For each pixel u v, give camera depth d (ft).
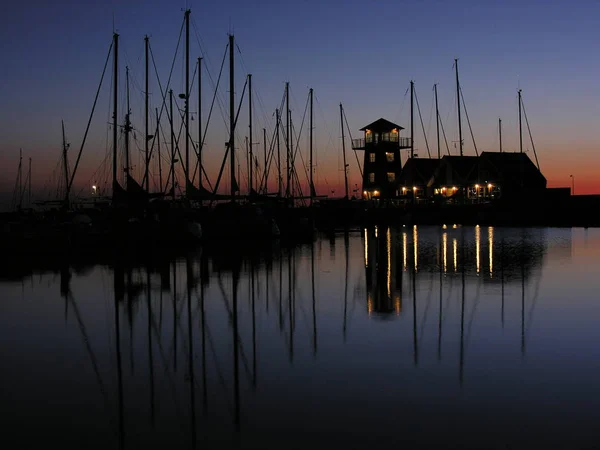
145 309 59.88
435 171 304.50
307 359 40.22
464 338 45.52
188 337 47.57
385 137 296.51
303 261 106.01
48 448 26.76
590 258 106.01
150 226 135.23
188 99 152.97
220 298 66.03
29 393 34.17
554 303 60.23
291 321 53.06
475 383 34.50
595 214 233.76
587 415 29.43
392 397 32.35
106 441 27.45
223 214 156.25
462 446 26.25
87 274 88.07
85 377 37.17
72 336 48.39
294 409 30.86
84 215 143.95
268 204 182.80
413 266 95.96
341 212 257.14
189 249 131.44
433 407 30.78
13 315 57.31
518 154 295.48
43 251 114.93
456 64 287.07
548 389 33.30
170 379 36.47
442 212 263.49
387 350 42.19
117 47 143.43
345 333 47.80
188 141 154.51
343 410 30.58
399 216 264.11
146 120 163.73
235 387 34.58
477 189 289.12
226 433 28.07
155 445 26.96
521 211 247.91
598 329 48.19
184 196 160.25
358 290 70.85
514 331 47.73
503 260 103.71
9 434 28.30
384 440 26.94
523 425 28.30
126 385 35.47
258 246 140.56
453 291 68.90
